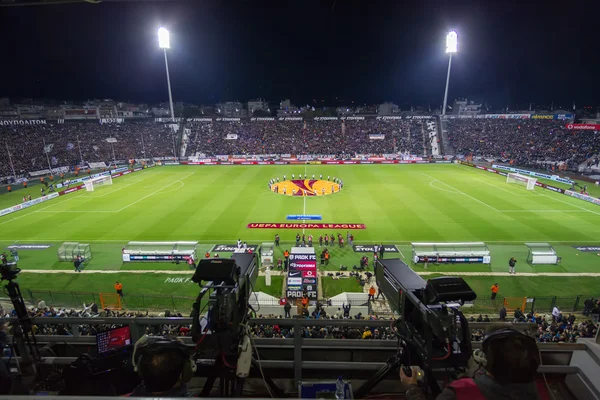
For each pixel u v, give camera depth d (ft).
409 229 126.82
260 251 100.89
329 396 16.81
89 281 92.73
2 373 11.46
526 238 118.11
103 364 16.49
